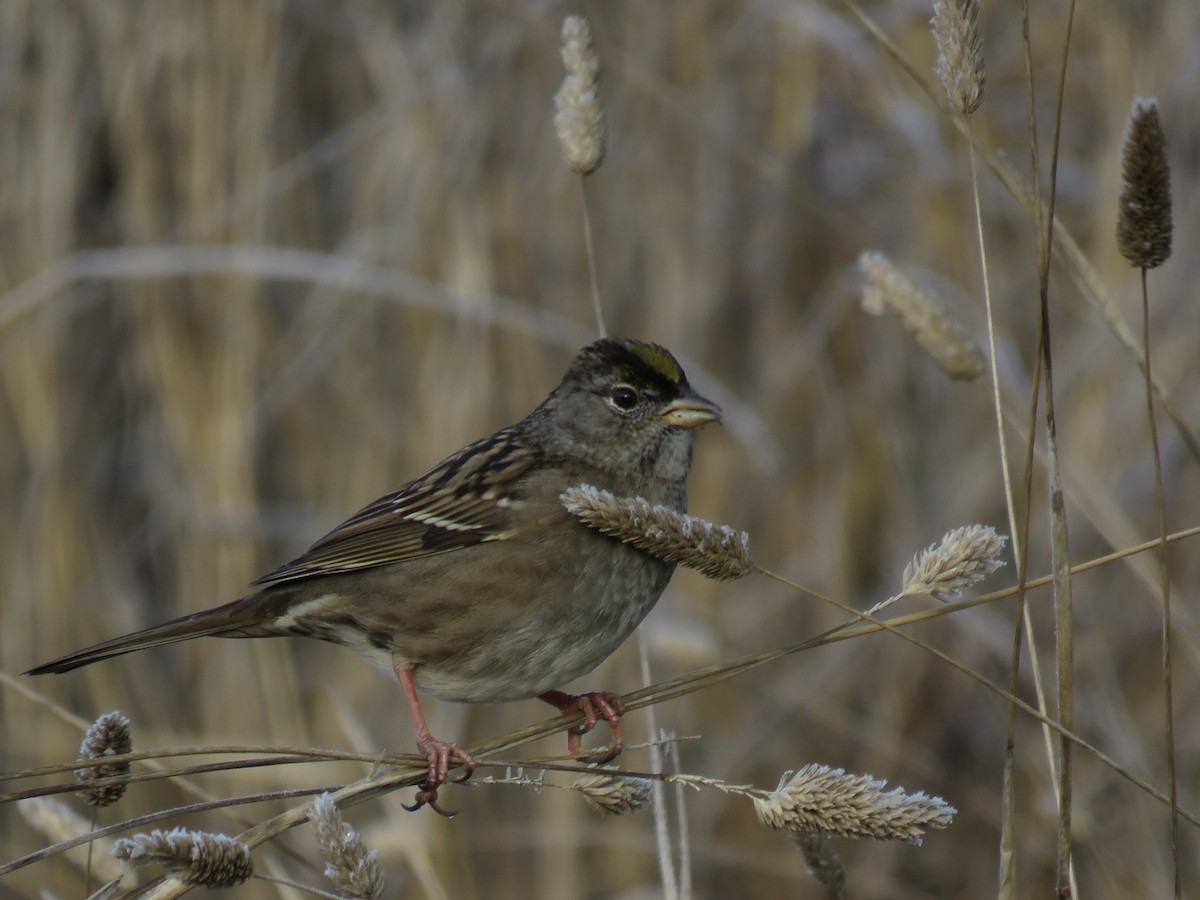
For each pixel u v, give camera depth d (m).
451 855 10.17
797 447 12.23
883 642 11.73
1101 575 11.42
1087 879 10.45
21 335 11.05
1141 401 11.15
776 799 4.98
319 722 10.90
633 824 11.04
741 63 12.45
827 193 12.80
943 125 12.06
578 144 7.18
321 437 11.54
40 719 10.84
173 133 11.27
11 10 11.23
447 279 11.17
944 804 4.88
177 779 6.60
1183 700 10.97
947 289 11.85
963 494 11.75
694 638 9.41
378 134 11.85
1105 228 11.45
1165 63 11.68
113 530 11.51
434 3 11.87
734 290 12.44
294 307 12.49
